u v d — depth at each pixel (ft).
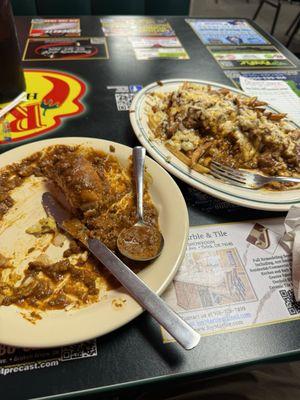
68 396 1.34
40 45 3.85
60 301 1.61
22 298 1.61
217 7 12.64
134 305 1.51
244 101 2.88
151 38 4.26
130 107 2.77
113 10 5.99
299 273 1.76
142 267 1.71
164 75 3.59
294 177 2.43
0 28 2.52
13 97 2.92
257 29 4.75
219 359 1.47
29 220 2.00
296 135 2.65
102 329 1.41
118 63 3.69
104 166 2.30
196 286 1.73
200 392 2.31
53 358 1.42
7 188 2.15
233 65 3.88
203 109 2.64
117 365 1.42
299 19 10.37
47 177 2.23
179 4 6.12
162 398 2.28
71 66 3.54
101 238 1.90
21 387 1.34
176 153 2.43
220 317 1.61
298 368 2.57
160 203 2.03
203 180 2.22
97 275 1.73
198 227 2.06
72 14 5.84
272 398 2.34
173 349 1.48
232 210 2.18
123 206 2.11
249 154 2.52
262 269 1.84
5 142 2.55
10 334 1.39
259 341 1.54
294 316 1.64
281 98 3.35
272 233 2.05
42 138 2.61
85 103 3.03
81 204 1.97
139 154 2.25
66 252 1.84
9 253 1.83
